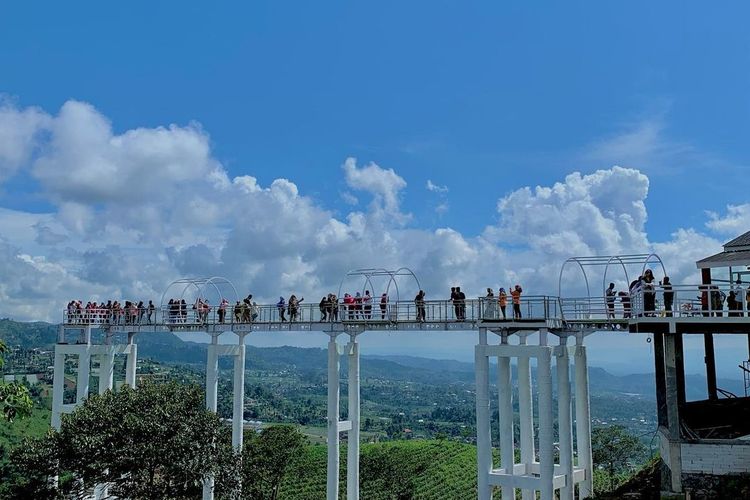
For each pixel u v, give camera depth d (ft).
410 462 390.01
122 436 125.08
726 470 95.81
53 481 131.75
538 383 111.14
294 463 327.47
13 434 266.77
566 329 119.14
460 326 123.34
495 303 118.42
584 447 127.85
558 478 115.14
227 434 137.28
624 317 111.55
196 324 157.99
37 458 128.77
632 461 276.21
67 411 175.11
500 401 121.39
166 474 124.88
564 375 121.08
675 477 97.86
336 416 138.82
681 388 108.06
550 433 109.50
